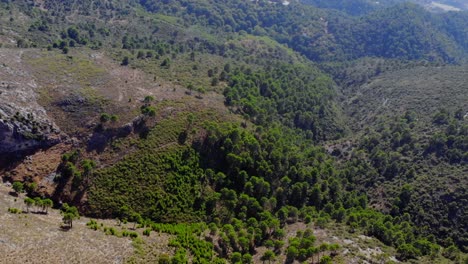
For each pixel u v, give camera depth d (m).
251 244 97.62
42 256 72.81
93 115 119.00
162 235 93.62
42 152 109.69
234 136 123.06
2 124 104.12
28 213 89.62
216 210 108.94
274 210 115.81
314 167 137.38
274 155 125.94
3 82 117.50
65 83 128.25
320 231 103.50
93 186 104.75
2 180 102.06
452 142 146.38
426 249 102.62
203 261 85.06
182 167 112.94
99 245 82.12
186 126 123.75
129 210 101.25
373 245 98.50
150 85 141.12
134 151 113.25
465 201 124.19
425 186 132.88
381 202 134.62
